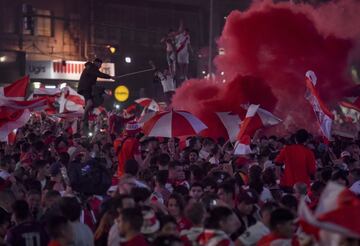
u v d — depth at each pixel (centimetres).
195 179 1653
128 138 2156
